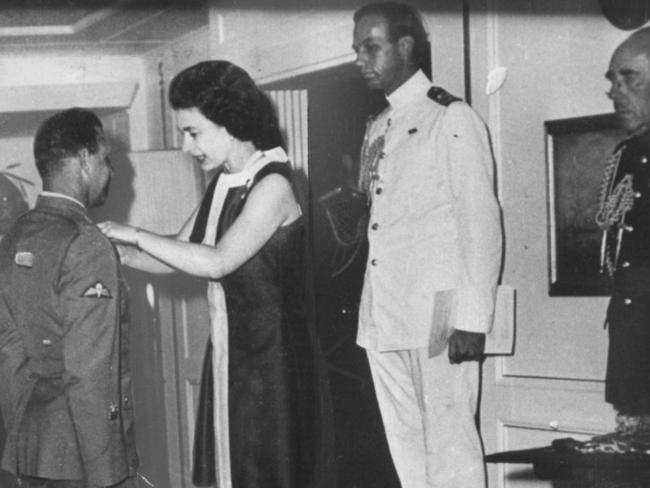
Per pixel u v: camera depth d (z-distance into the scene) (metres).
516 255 3.25
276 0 4.29
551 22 3.14
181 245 2.62
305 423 2.71
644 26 2.89
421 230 2.97
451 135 2.93
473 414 2.99
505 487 3.28
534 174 3.20
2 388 2.49
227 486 2.67
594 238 3.02
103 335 2.39
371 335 3.10
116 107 5.54
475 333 2.85
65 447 2.39
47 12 4.77
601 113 3.01
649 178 2.81
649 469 2.38
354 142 4.42
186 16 4.78
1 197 6.33
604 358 3.03
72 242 2.41
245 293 2.66
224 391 2.68
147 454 5.27
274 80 4.34
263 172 2.70
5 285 2.48
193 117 2.68
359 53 3.11
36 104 5.40
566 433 3.12
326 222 4.34
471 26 3.37
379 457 4.18
